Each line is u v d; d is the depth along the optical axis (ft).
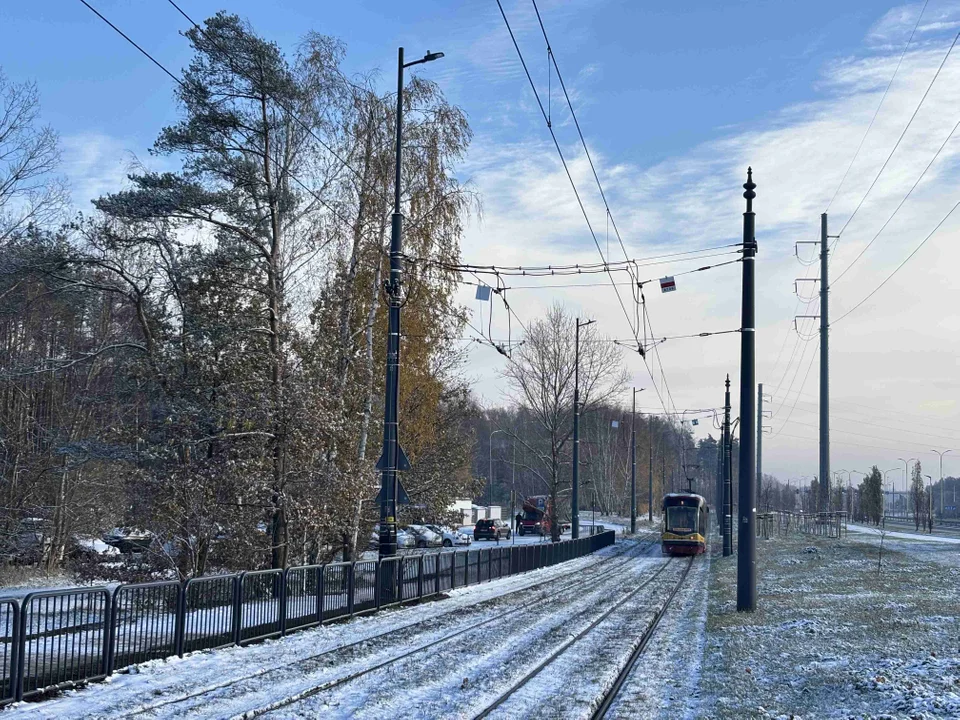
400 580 70.49
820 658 42.86
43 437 111.45
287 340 80.38
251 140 80.69
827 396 149.69
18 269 81.35
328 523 79.56
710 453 568.82
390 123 90.79
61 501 117.50
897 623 53.52
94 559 76.64
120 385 85.71
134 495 74.33
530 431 299.58
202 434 75.87
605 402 204.44
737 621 61.41
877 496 237.25
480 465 350.84
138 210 75.87
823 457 150.51
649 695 37.17
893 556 114.52
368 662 43.50
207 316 79.66
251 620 49.06
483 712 32.99
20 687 32.60
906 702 31.09
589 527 289.74
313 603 56.44
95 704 32.40
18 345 121.19
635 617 67.56
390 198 91.04
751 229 71.41
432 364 100.99
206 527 72.74
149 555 73.51
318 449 78.02
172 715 31.04
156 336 82.43
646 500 405.18
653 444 409.08
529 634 55.98
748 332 70.90
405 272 92.02
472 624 60.18
